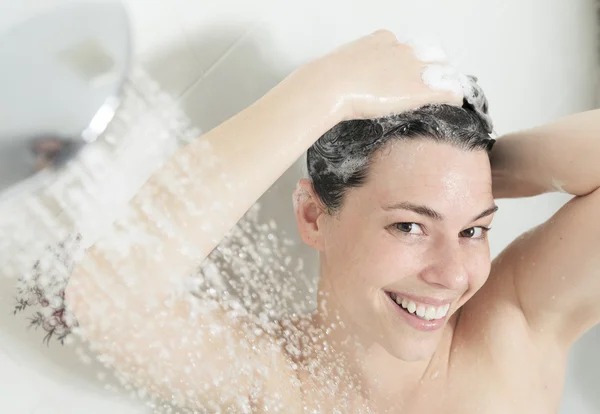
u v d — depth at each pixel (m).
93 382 0.75
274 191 0.85
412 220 0.65
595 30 1.23
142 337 0.63
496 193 0.79
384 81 0.62
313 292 0.83
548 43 1.14
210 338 0.68
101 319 0.61
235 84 0.82
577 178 0.70
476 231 0.68
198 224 0.59
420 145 0.64
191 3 0.75
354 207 0.68
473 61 1.03
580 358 1.30
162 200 0.59
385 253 0.66
